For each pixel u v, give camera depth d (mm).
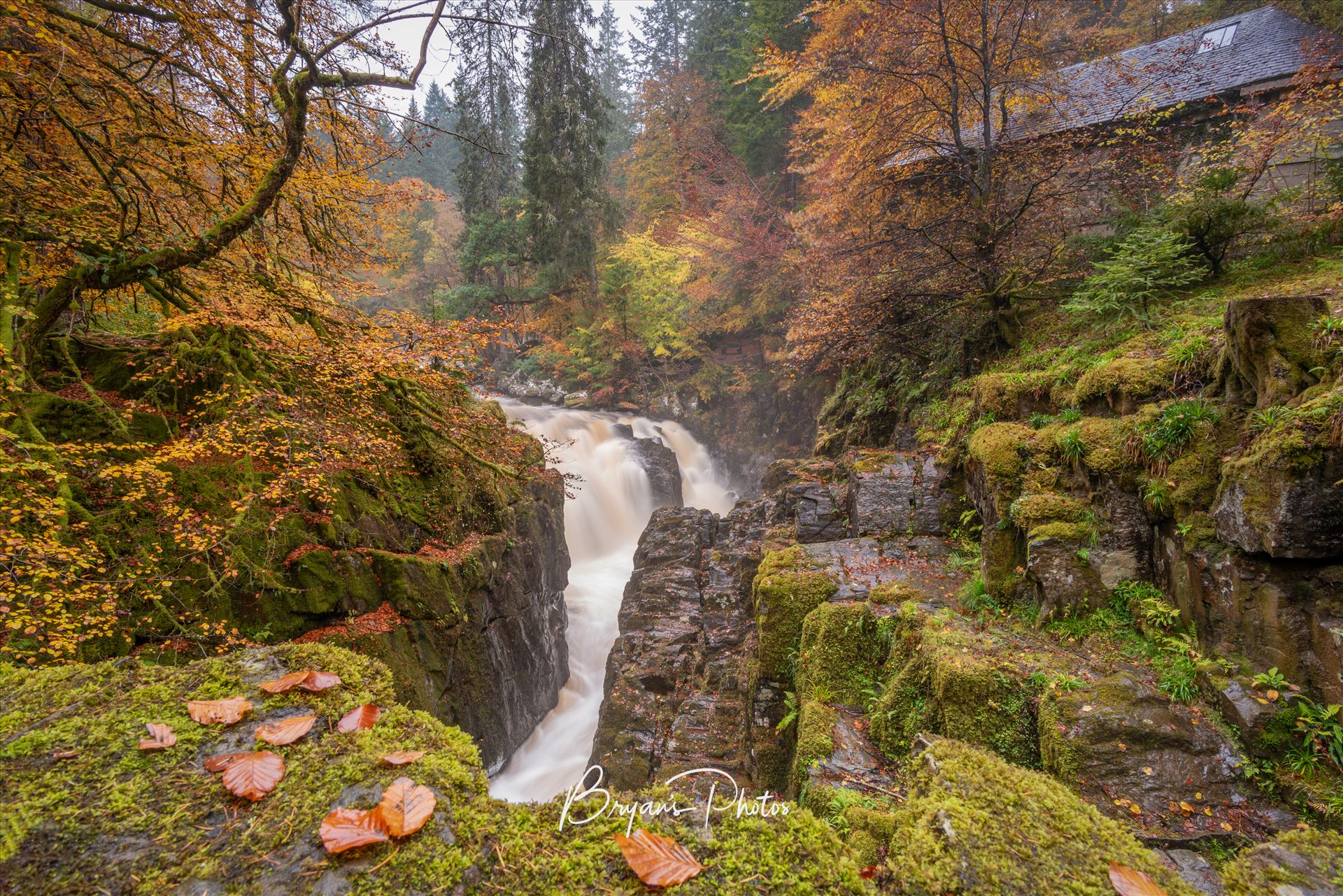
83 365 5887
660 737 6887
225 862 1096
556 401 21781
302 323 6582
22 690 1586
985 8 8562
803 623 5387
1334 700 2924
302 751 1404
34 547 3371
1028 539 4480
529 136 20781
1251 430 3490
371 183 6656
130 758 1343
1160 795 2934
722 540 9430
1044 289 8359
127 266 4766
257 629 4902
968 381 8258
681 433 21000
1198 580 3596
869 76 9484
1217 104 10398
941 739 1760
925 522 6551
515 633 8312
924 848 1334
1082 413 5105
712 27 26766
